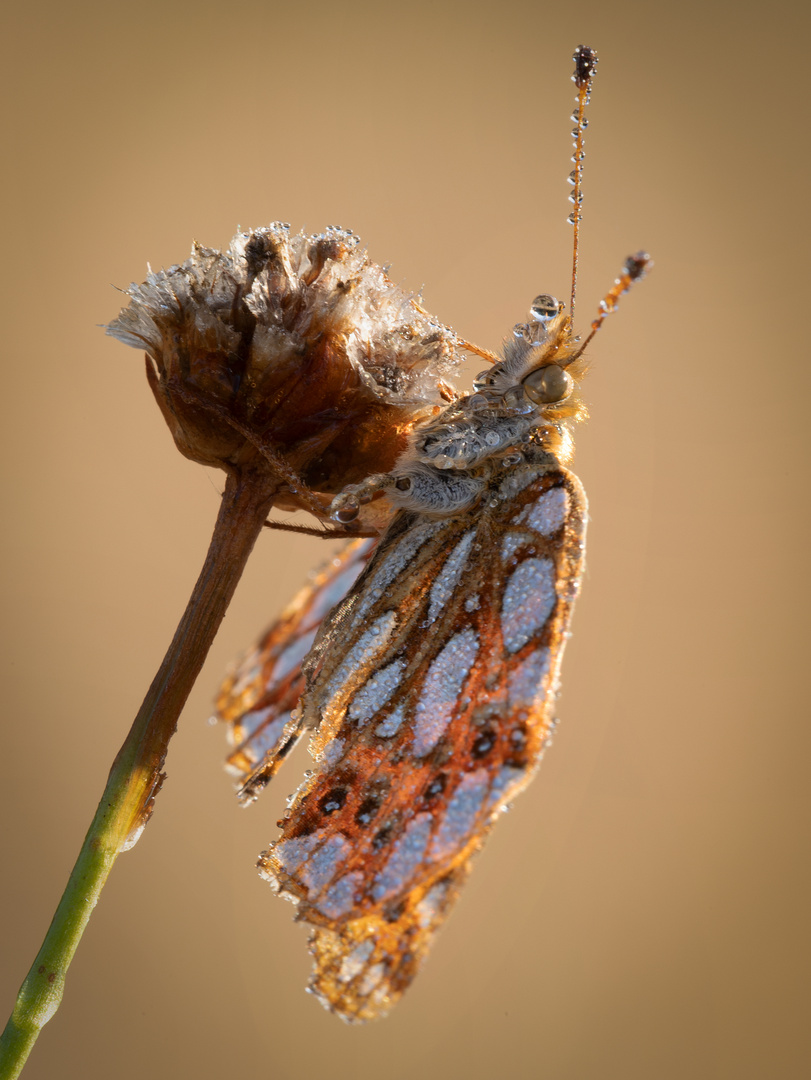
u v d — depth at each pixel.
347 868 0.16
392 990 0.16
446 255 0.33
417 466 0.17
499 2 0.34
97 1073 0.25
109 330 0.16
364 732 0.16
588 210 0.33
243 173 0.33
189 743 0.29
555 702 0.16
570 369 0.17
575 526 0.16
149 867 0.28
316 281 0.16
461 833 0.16
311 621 0.18
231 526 0.16
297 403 0.16
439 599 0.16
